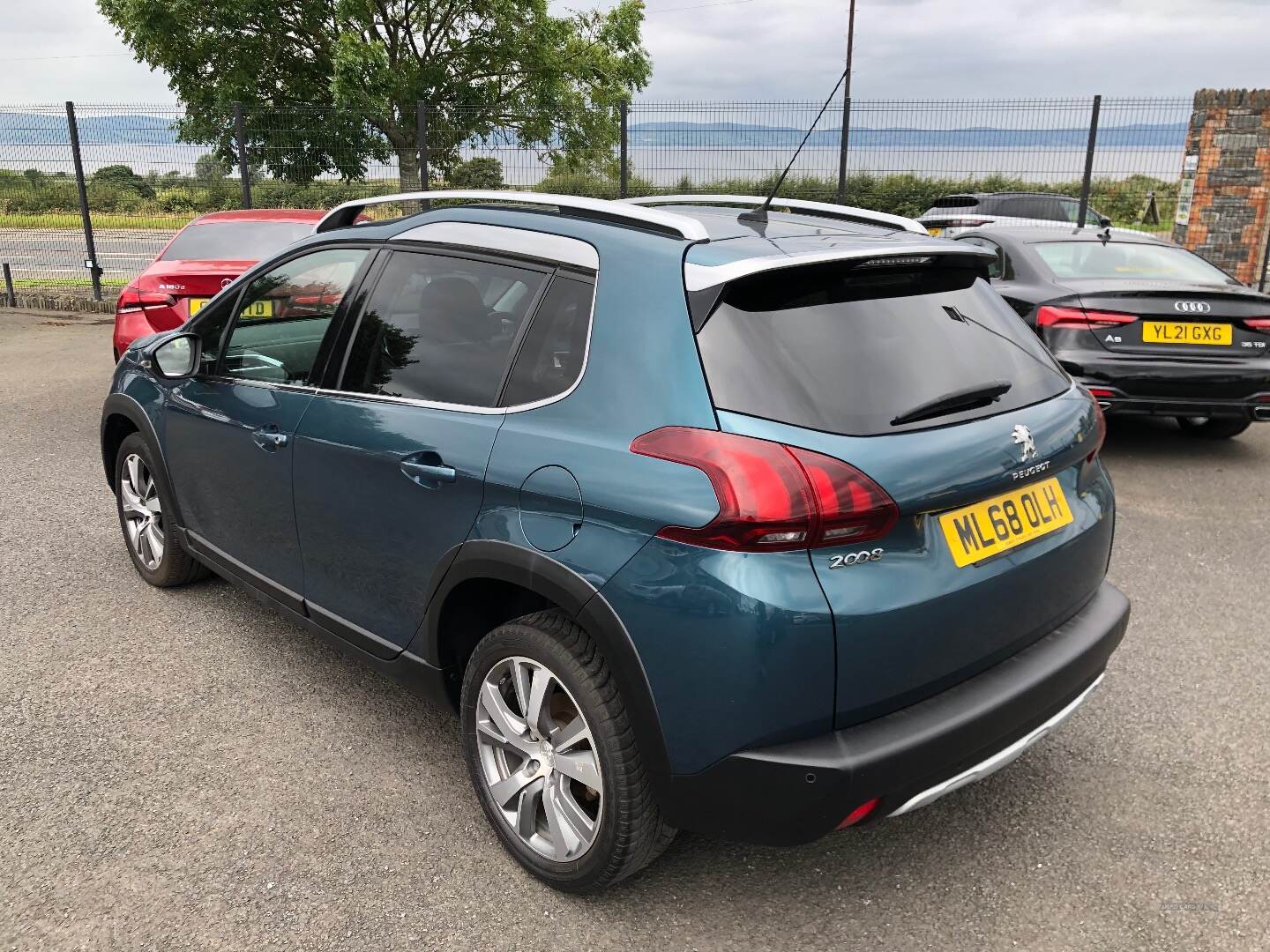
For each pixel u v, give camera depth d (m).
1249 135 12.74
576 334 2.38
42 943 2.27
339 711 3.36
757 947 2.29
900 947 2.29
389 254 3.01
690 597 2.00
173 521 4.05
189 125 21.56
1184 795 2.88
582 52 25.88
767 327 2.17
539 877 2.49
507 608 2.79
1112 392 5.84
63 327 12.56
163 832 2.69
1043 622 2.42
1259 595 4.34
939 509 2.13
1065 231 7.03
